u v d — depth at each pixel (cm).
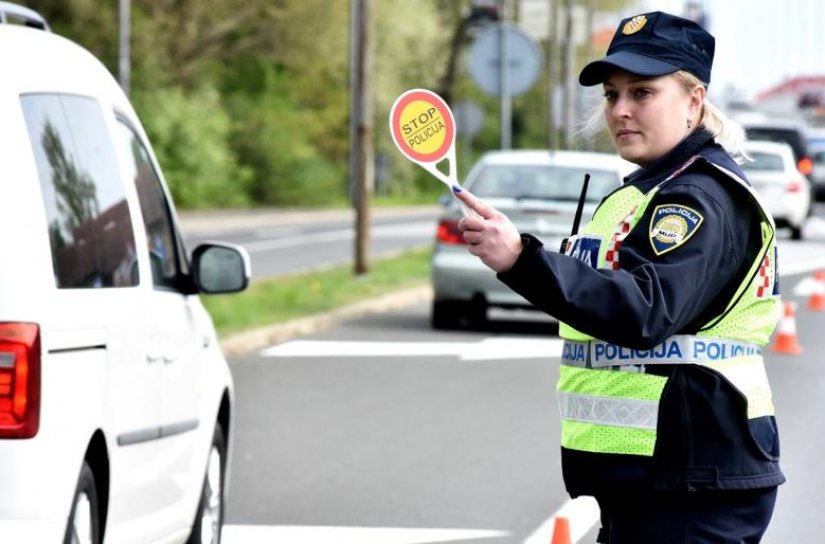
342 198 11806
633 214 818
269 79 11462
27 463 1025
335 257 5994
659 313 773
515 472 2038
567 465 845
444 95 14488
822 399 2650
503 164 3591
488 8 7156
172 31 10056
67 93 1187
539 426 2375
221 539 1614
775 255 830
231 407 1595
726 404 815
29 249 1053
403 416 2455
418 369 2970
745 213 812
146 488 1266
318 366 3003
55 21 9362
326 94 11869
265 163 11112
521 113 16362
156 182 1413
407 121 809
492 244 765
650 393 817
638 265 796
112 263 1207
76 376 1087
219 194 10288
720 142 848
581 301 764
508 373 2936
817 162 11494
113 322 1168
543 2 7025
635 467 821
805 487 1969
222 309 3622
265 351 3216
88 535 1119
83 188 1172
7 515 1021
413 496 1895
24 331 1030
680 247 792
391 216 10538
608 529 862
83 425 1089
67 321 1076
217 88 11069
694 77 835
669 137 835
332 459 2116
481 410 2514
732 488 817
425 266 5331
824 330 3697
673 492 820
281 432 2311
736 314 818
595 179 3544
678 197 805
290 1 10488
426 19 12012
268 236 7438
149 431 1260
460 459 2119
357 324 3753
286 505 1842
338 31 10712
